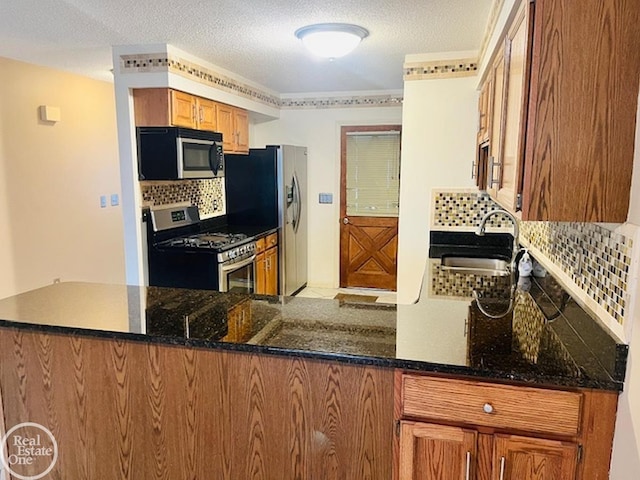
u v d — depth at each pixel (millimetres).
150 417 1660
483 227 2918
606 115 1323
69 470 1772
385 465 1486
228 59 3615
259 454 1585
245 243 4113
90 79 4652
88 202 4723
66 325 1676
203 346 1548
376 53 3389
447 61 3385
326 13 2520
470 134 3432
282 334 1600
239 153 4492
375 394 1457
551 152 1364
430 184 3547
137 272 3590
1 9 2502
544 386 1302
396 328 1672
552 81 1342
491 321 1771
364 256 5645
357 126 5371
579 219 1370
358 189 5516
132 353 1637
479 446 1362
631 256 1229
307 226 5684
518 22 1578
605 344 1334
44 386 1738
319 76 4293
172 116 3367
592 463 1301
